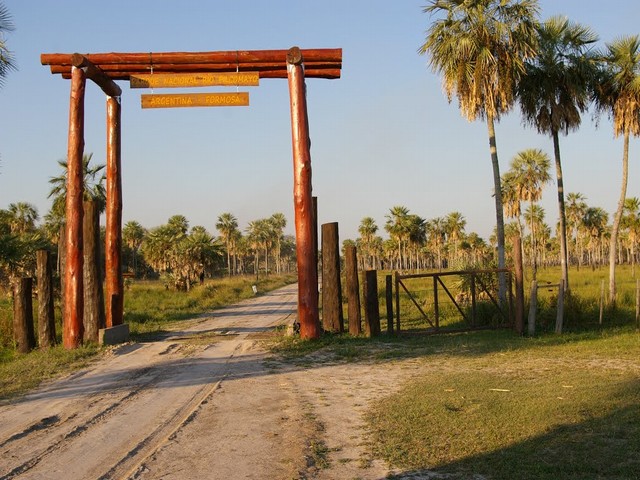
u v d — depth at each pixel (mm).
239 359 12656
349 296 15867
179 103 16000
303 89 15430
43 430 7449
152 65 16000
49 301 15773
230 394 9203
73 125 15070
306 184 15156
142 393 9508
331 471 5621
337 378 10367
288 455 6086
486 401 7910
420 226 80438
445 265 115688
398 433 6711
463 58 18656
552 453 5738
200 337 16453
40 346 15594
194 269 49562
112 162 17484
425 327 17875
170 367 11898
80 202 15031
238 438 6773
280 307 30500
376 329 15516
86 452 6469
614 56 21266
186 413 8055
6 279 27453
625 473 5129
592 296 22594
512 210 52812
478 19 18344
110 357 13312
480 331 16250
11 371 11656
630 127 21234
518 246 15484
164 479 5523
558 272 53375
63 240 16219
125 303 33125
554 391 8352
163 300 35281
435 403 7949
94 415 8141
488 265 23547
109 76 16422
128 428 7422
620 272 53000
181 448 6469
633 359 11164
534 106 21203
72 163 15008
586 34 20672
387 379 10102
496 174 19438
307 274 15070
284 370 11273
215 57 15836
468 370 10570
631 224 66250
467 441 6277
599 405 7375
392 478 5379
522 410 7348
